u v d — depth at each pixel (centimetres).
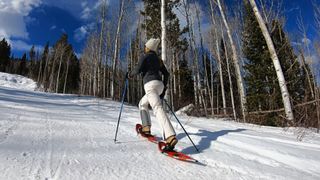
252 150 360
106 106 1107
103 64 2780
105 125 488
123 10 2122
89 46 3756
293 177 257
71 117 571
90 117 609
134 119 607
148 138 373
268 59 1656
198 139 406
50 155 260
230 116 1394
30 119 475
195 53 2072
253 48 1911
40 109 673
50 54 5388
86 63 3956
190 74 2747
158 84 357
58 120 501
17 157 241
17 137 319
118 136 389
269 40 930
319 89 968
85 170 227
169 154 298
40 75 5778
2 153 247
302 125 801
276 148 360
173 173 245
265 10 1497
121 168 243
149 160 279
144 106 389
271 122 1000
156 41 384
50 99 1263
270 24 1502
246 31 2006
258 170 270
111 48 2728
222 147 360
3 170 207
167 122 321
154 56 373
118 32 2083
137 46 2739
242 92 1280
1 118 445
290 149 360
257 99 1374
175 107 2253
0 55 7456
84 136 368
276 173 265
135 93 2897
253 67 1788
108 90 3002
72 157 261
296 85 1509
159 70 377
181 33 2291
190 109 1430
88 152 286
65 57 5000
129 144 344
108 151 299
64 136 355
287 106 866
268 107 1335
